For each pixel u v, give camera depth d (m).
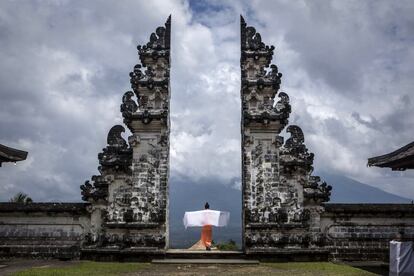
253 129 26.17
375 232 25.50
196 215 29.12
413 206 25.50
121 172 25.59
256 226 24.89
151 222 25.00
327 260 24.62
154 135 26.06
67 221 25.67
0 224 25.61
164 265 22.53
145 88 26.42
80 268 20.89
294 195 25.41
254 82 26.59
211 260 23.73
